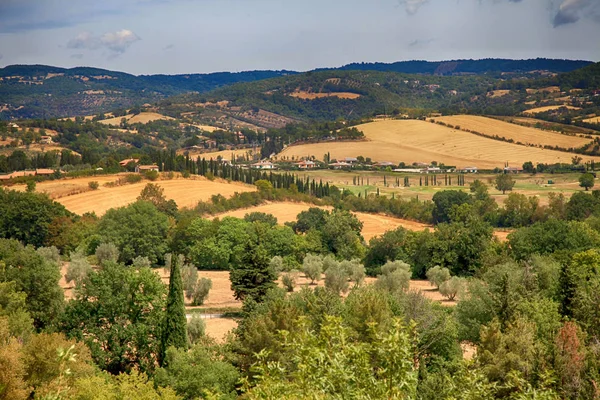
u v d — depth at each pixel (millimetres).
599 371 41312
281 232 127438
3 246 90812
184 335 56000
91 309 59312
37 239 136250
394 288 84188
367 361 23469
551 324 53250
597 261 83250
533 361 42562
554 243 104875
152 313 59500
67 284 100500
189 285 88312
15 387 38406
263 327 49375
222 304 87938
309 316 54344
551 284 69438
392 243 118812
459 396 27578
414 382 23344
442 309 61156
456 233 113000
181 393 45875
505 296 56812
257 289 78688
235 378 47375
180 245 129750
